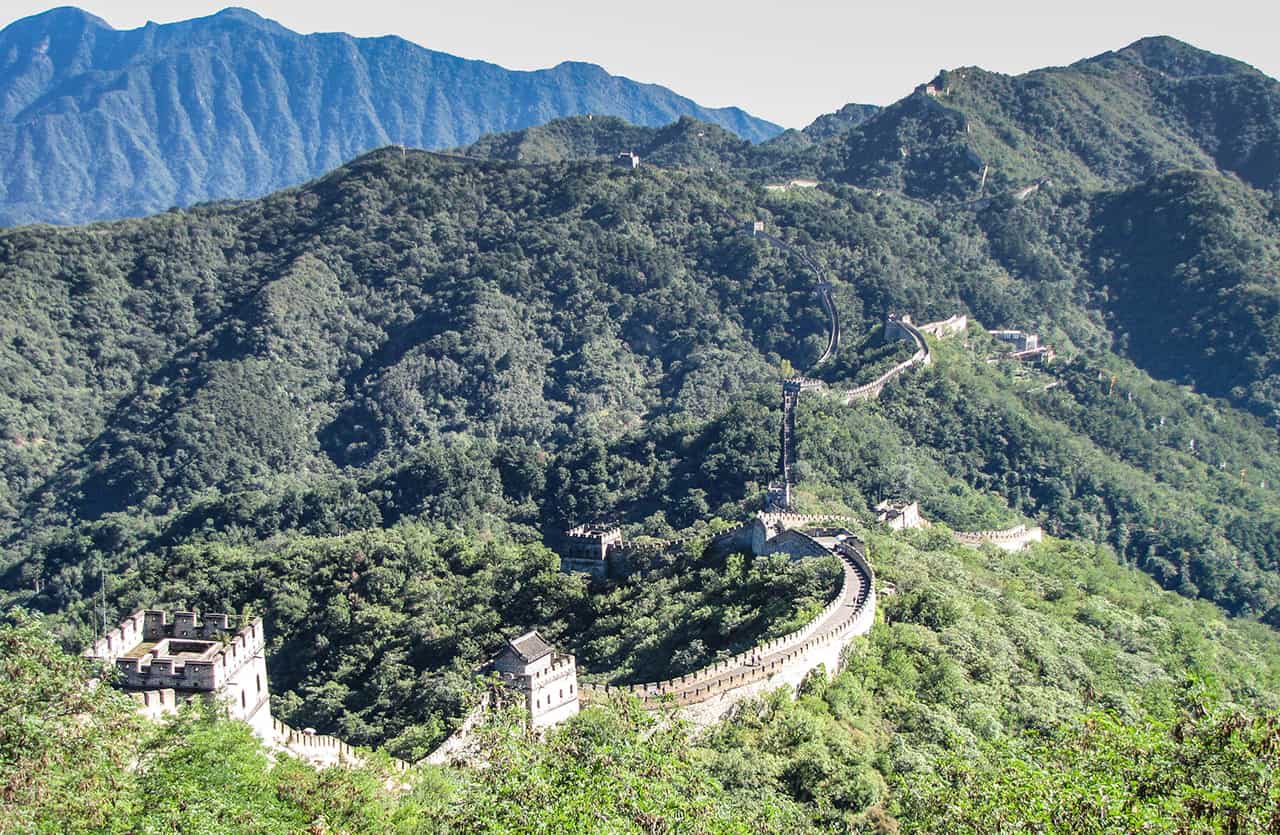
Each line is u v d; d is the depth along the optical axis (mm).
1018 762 73812
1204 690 76812
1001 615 154500
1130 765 71250
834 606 137500
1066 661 144500
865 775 102750
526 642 113562
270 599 196000
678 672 130750
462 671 149625
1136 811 63500
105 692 71000
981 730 115938
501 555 198125
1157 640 172250
